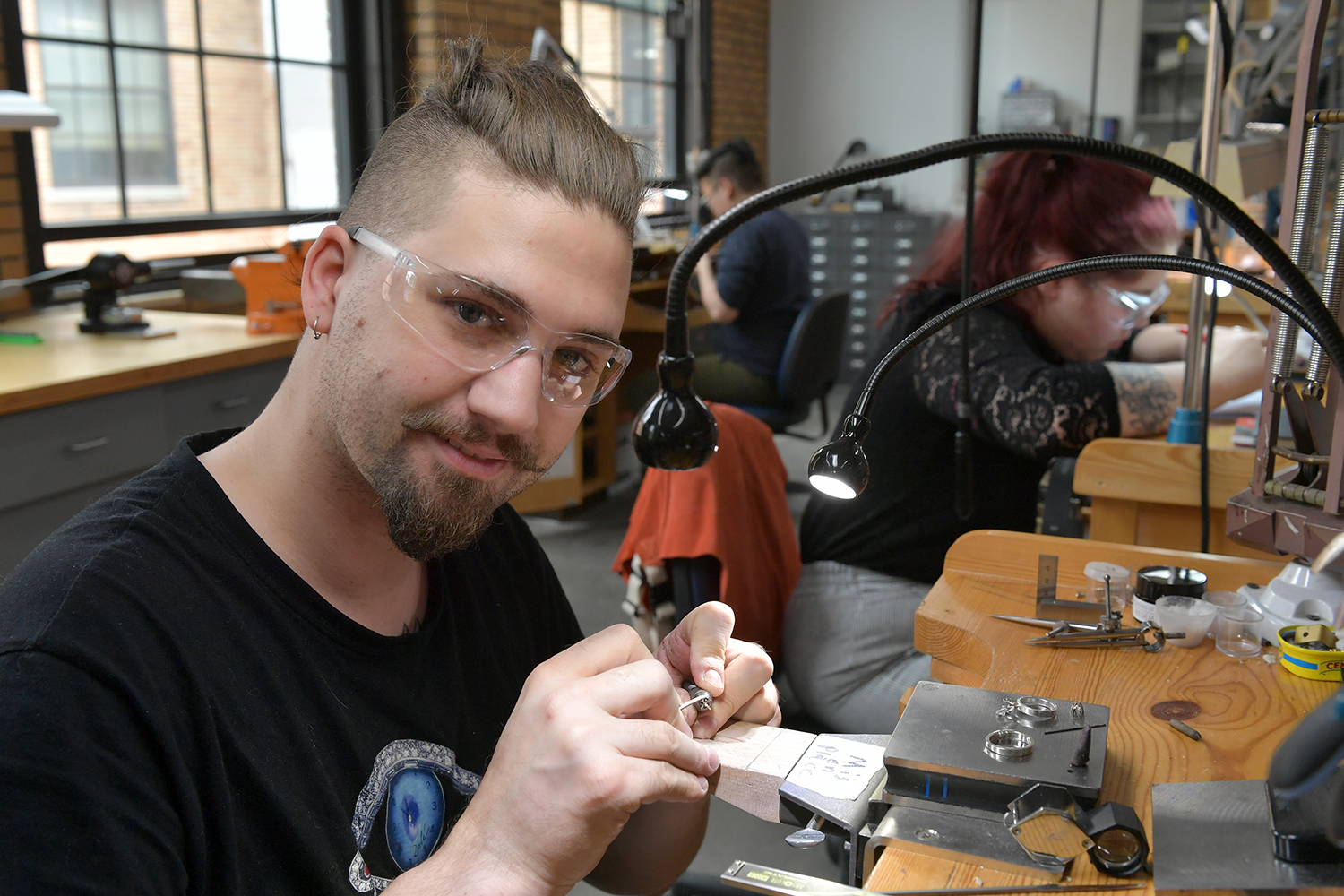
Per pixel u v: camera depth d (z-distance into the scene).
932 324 0.86
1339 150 2.98
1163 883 0.66
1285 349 1.05
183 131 3.80
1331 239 1.02
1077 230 1.69
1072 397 1.59
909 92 7.32
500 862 0.65
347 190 4.49
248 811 0.71
